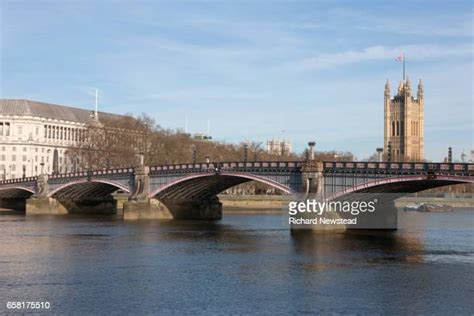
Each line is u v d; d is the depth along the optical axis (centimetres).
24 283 6175
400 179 9894
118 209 19825
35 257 7831
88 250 8512
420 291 5894
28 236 10356
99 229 11769
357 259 7775
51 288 5947
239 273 6750
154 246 9000
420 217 18225
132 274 6669
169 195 14938
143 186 14750
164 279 6397
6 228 12006
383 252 8444
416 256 8081
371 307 5284
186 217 15325
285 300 5509
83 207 18300
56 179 17600
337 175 10719
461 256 8100
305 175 10925
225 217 16325
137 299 5519
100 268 7031
